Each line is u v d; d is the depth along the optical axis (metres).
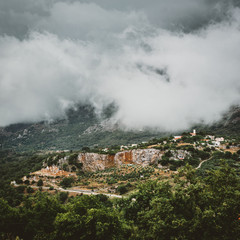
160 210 28.56
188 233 26.00
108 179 108.69
